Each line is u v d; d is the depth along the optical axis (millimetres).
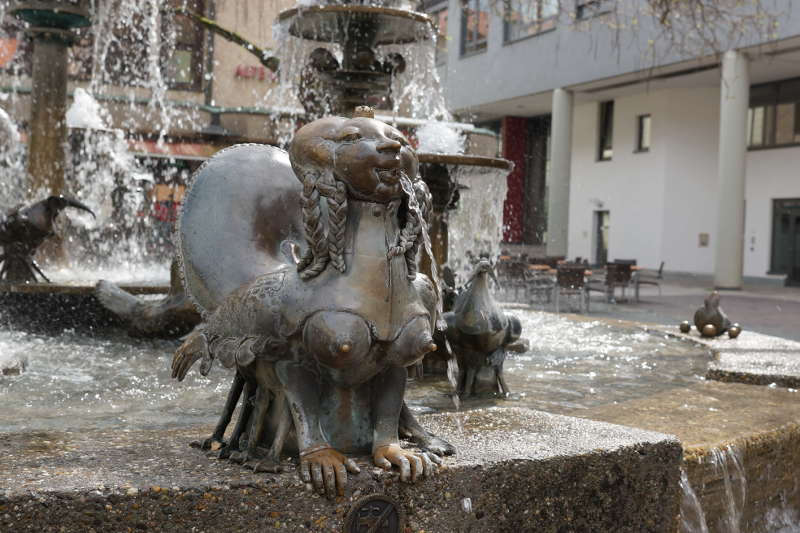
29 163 8320
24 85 15711
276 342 1829
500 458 1970
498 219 6469
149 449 2010
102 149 10172
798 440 3078
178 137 15500
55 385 3803
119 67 17609
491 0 13766
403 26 6578
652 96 28172
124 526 1634
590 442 2164
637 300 17734
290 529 1735
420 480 1842
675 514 2297
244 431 2008
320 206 1811
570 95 25797
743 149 20922
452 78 29828
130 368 4340
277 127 7574
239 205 2115
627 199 29297
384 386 1923
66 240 8633
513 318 3877
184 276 2164
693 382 4309
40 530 1587
